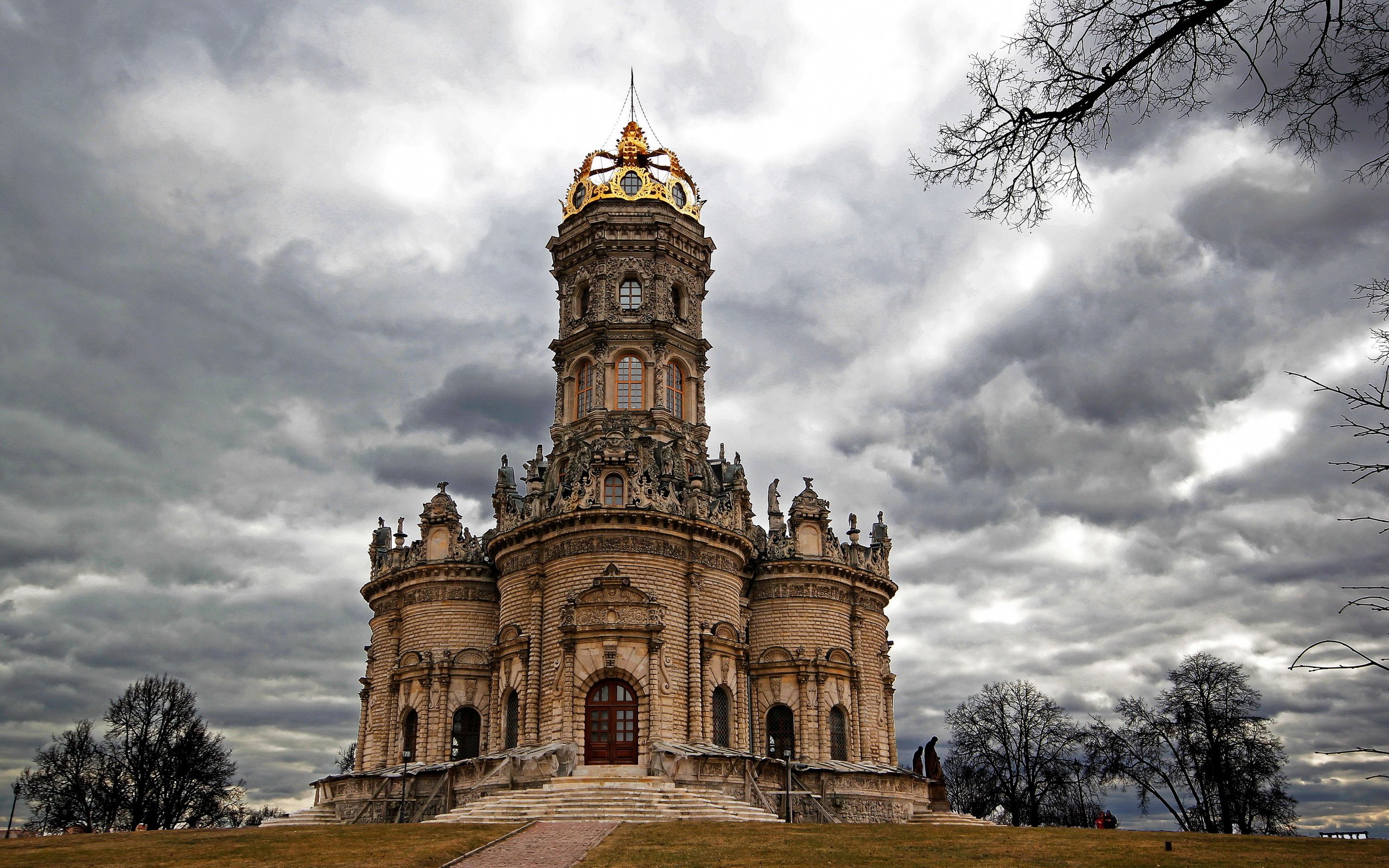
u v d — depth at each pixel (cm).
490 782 6312
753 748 7475
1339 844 3984
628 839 4225
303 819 7181
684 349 8506
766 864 3469
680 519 6956
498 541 7269
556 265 8906
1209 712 8719
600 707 6562
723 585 7256
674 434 8156
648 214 8538
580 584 6781
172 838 4603
